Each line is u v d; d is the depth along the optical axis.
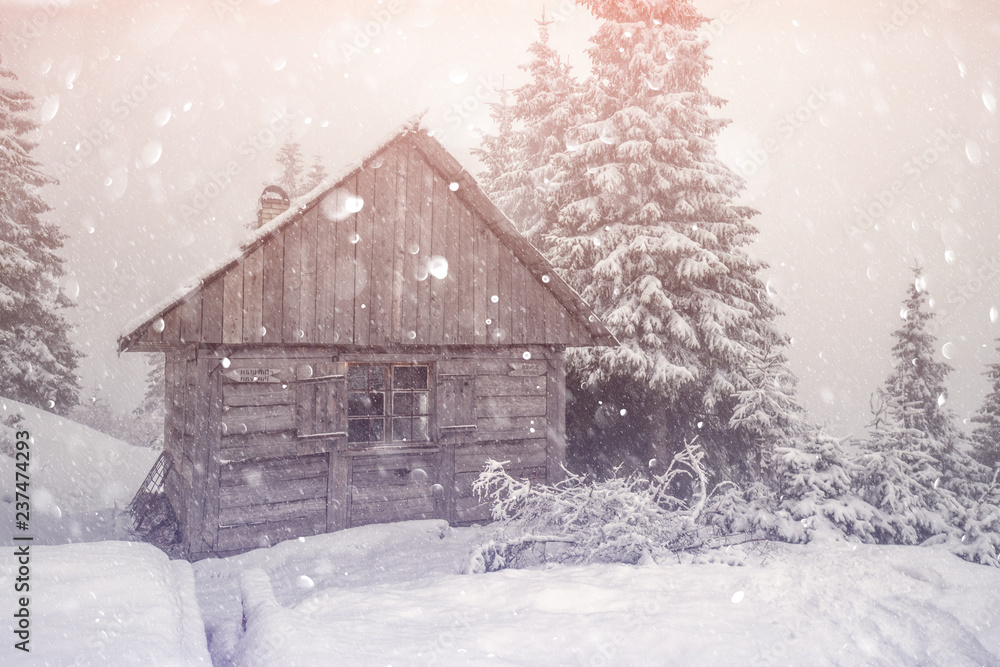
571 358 13.58
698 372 12.94
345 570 7.09
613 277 13.02
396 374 9.84
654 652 3.26
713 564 5.36
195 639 2.98
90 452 15.08
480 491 9.55
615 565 5.28
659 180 13.28
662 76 13.52
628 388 14.19
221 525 7.85
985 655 3.34
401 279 9.09
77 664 2.28
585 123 14.45
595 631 3.52
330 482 8.59
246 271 8.06
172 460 10.45
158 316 7.51
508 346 9.92
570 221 14.06
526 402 10.01
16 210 21.28
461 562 7.37
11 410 15.65
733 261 13.38
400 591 4.48
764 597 4.17
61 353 22.05
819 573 4.61
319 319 8.49
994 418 26.67
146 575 3.47
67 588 3.11
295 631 3.19
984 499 8.09
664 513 6.30
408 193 9.23
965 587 4.25
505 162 21.14
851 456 8.28
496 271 9.77
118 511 10.67
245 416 8.06
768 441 9.62
